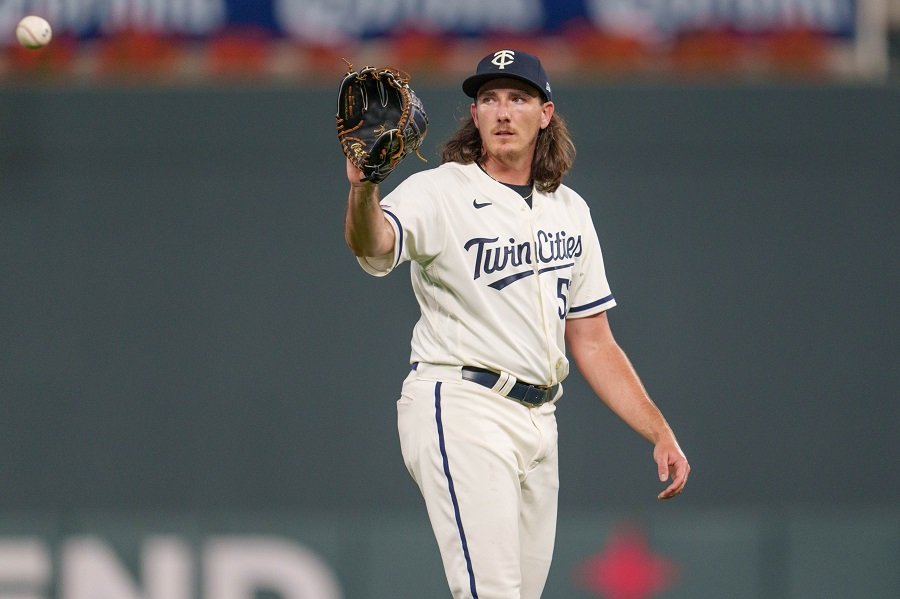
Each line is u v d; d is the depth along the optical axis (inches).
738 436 983.6
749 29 1119.6
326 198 986.1
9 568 975.0
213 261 984.9
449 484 489.1
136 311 983.0
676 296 983.6
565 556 982.4
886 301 984.9
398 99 442.3
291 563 981.8
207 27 1113.4
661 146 986.1
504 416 496.1
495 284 496.4
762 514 984.9
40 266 981.2
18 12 1094.4
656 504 984.9
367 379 985.5
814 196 987.3
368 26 1117.7
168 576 979.9
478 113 503.5
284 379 984.3
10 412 978.7
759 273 985.5
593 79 1078.4
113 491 982.4
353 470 984.9
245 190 986.1
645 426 529.0
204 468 983.6
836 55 1120.8
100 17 1103.6
